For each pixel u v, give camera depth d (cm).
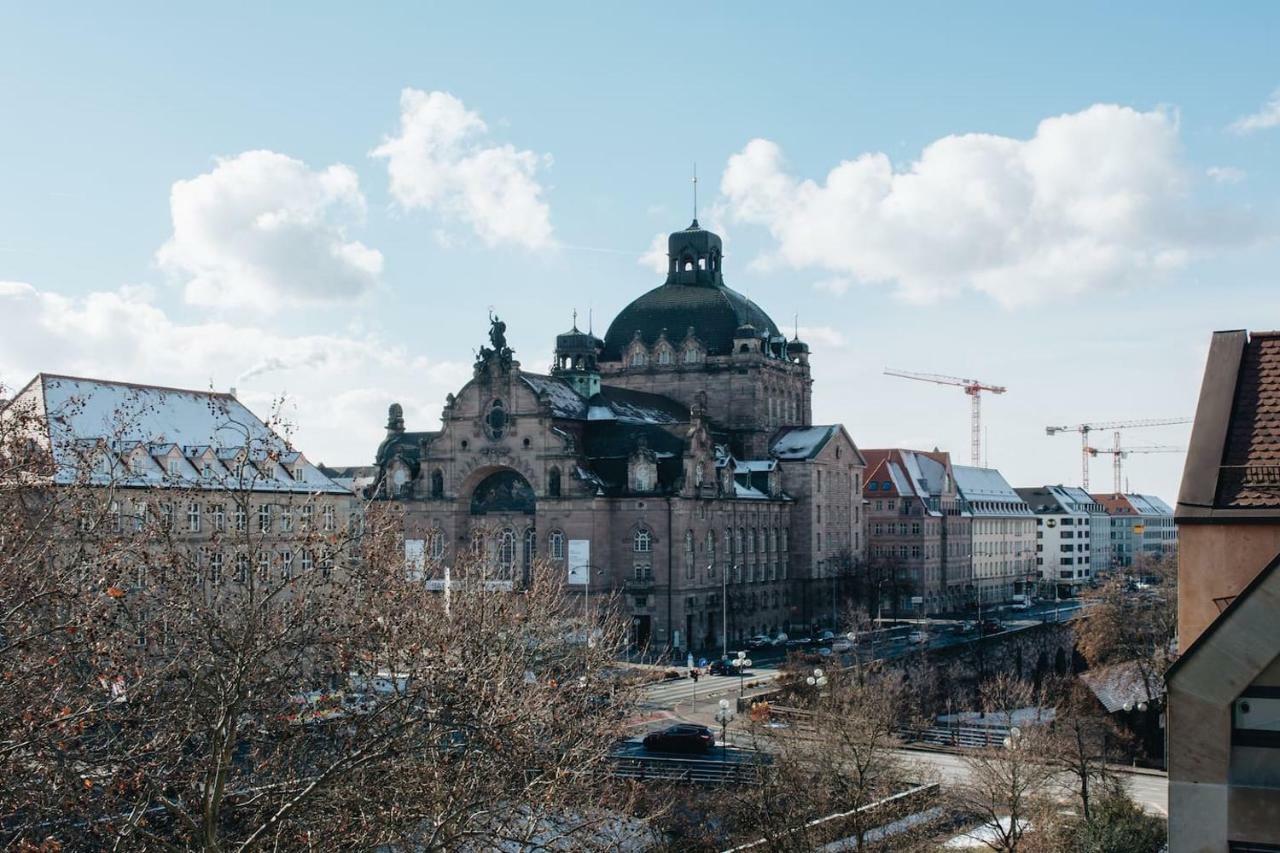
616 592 15888
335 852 4166
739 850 6372
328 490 13950
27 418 5353
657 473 17400
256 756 4600
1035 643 18125
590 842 5028
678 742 9569
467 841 4453
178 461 12325
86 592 4169
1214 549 2428
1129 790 8588
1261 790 2077
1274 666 2078
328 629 4312
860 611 18000
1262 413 2569
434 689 4194
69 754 3600
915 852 6600
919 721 11081
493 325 17862
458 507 17950
